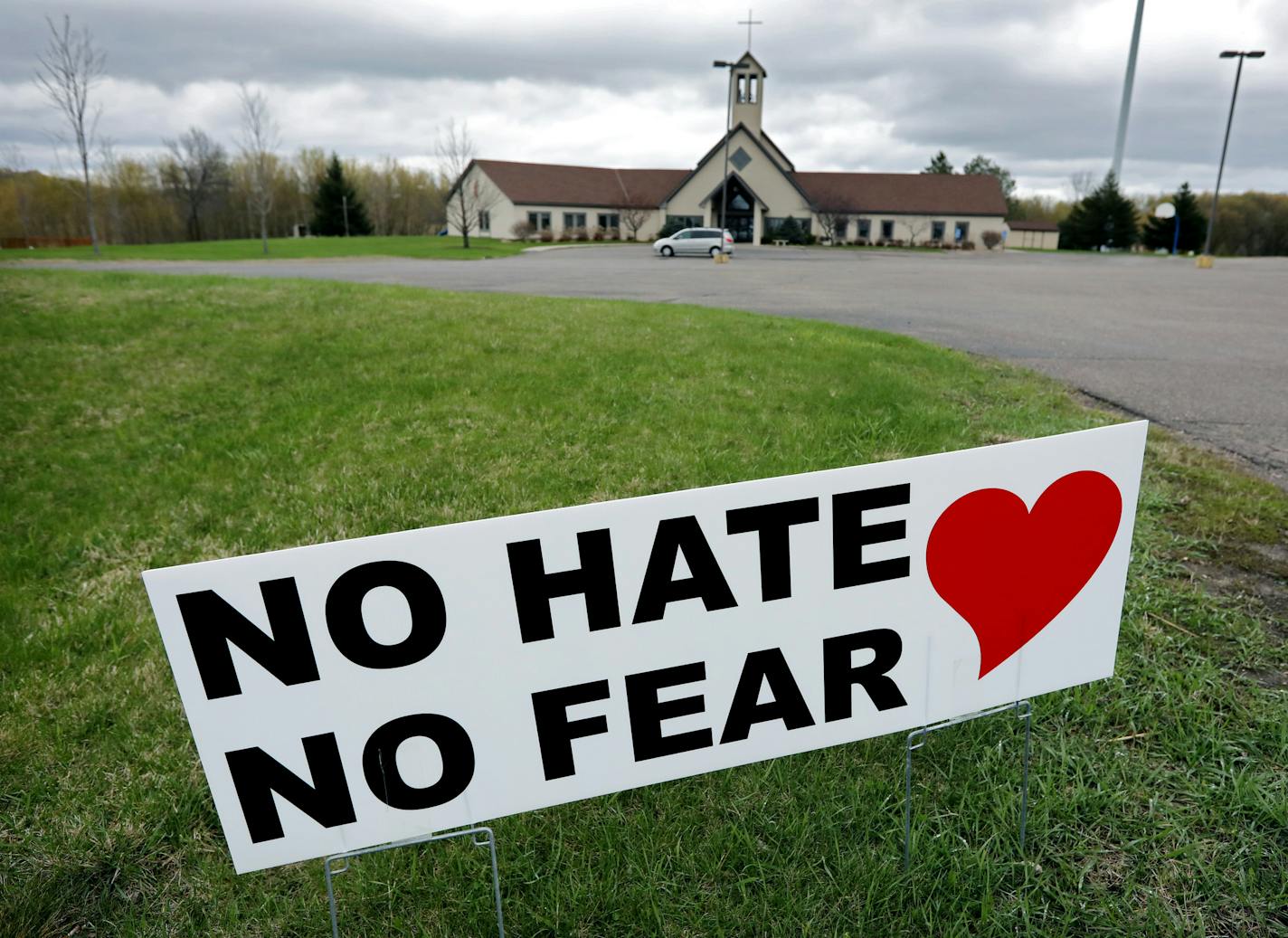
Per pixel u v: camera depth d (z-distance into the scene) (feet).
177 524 13.53
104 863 6.81
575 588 4.85
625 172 192.13
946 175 187.32
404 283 55.11
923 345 26.94
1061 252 183.21
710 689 5.30
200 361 21.38
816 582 5.30
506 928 6.05
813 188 181.47
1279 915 5.94
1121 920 5.91
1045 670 6.09
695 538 4.97
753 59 161.58
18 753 8.13
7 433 17.28
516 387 19.26
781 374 20.61
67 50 89.56
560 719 5.07
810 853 6.61
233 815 4.72
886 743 7.71
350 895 6.35
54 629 10.39
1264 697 8.18
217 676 4.46
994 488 5.46
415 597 4.60
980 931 5.89
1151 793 7.04
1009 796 6.96
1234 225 243.60
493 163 177.78
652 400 18.44
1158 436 16.85
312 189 242.99
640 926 6.02
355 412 17.78
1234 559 11.22
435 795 5.03
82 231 206.80
